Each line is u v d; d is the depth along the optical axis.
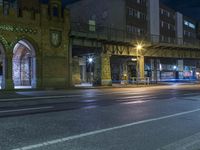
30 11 36.56
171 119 10.14
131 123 9.20
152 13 67.12
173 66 73.81
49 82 38.16
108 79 45.84
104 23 62.75
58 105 14.38
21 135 7.25
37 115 10.71
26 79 41.97
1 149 5.93
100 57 45.34
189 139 6.98
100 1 63.88
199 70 83.38
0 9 33.78
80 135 7.30
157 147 6.26
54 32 39.09
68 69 40.56
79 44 42.09
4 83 34.09
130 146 6.30
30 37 36.38
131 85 46.25
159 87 39.12
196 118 10.41
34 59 37.28
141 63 51.47
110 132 7.74
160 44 53.19
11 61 34.66
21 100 17.09
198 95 22.20
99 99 18.03
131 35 56.50
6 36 34.16
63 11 40.38
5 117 10.17
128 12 60.19
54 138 6.95
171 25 75.88
